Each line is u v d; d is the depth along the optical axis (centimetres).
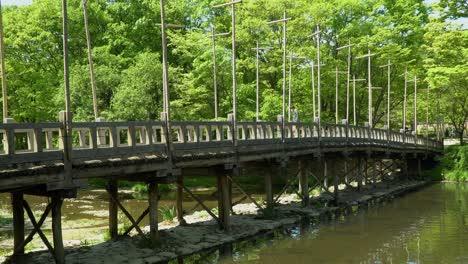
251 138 2188
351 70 4984
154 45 5144
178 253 1703
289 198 3222
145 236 1738
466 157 4850
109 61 4288
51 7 4572
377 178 4684
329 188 3819
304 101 4472
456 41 4741
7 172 1136
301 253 1830
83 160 1359
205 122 1897
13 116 3969
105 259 1557
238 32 4244
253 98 4444
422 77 5228
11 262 1439
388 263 1708
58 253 1324
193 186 4044
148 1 5106
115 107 3597
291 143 2517
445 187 4225
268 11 4300
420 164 5228
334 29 4909
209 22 4681
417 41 5222
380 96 5312
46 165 1244
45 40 4466
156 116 3850
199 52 4488
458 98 5547
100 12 4875
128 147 1516
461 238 2116
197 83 4306
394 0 5334
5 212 2730
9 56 4175
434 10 5053
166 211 2348
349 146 3244
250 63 4262
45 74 4153
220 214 2081
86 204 3058
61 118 1312
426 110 5759
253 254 1792
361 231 2258
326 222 2484
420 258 1781
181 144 1750
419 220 2561
